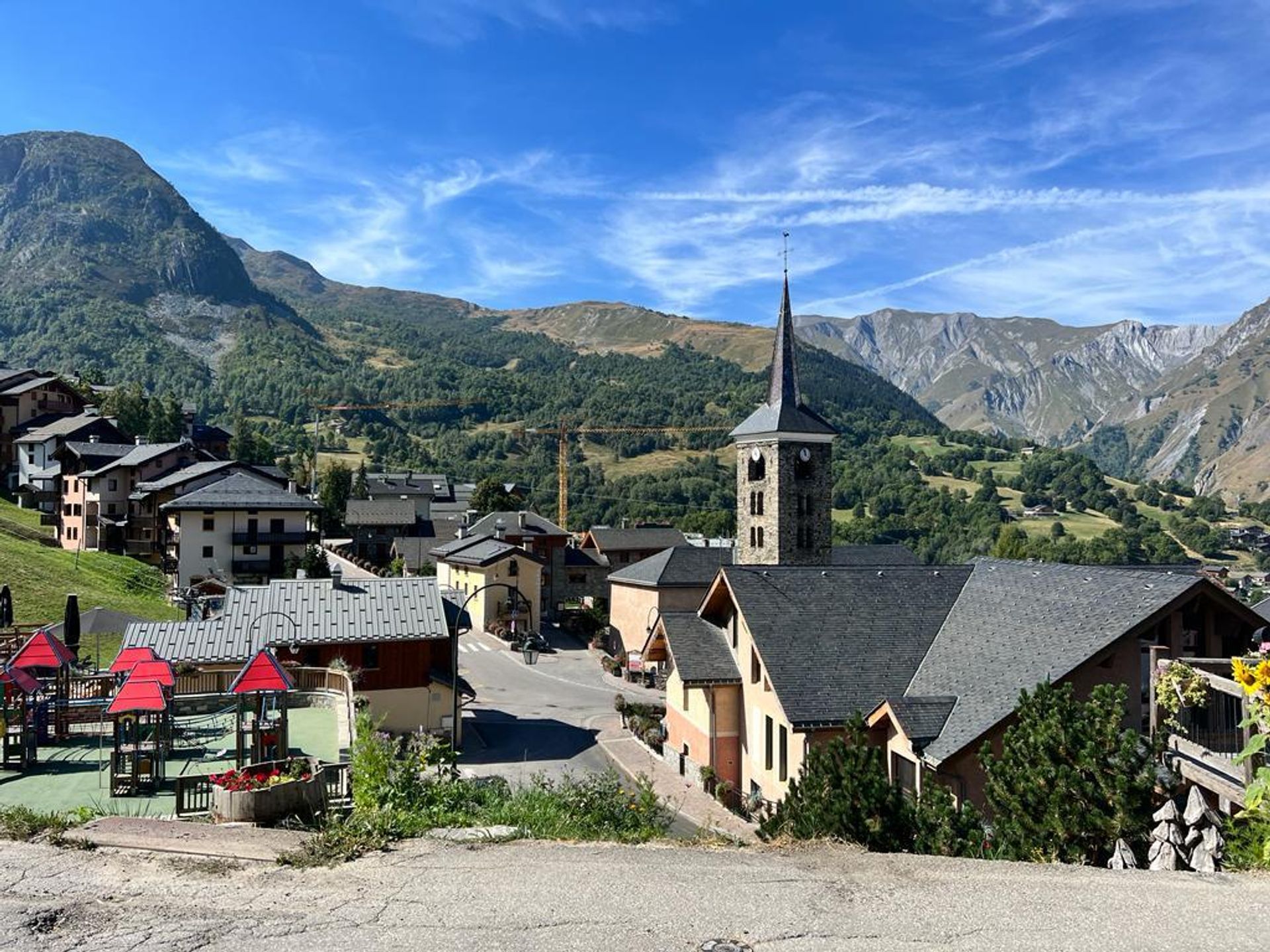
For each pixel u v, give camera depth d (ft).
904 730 66.49
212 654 113.91
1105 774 39.60
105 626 117.50
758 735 91.04
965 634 82.38
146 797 59.26
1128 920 24.50
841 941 23.32
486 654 204.64
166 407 410.93
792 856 30.68
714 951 22.77
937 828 43.21
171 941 23.75
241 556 228.63
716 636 101.81
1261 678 30.32
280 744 66.54
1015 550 365.40
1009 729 47.26
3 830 32.81
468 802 46.62
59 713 76.43
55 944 23.62
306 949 23.15
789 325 149.38
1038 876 28.25
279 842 31.99
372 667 121.49
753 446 150.71
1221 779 40.81
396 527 351.67
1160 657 48.21
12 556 181.98
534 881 27.99
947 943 23.11
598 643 217.36
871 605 90.17
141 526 256.32
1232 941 22.98
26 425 313.73
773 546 145.89
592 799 48.32
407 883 27.96
